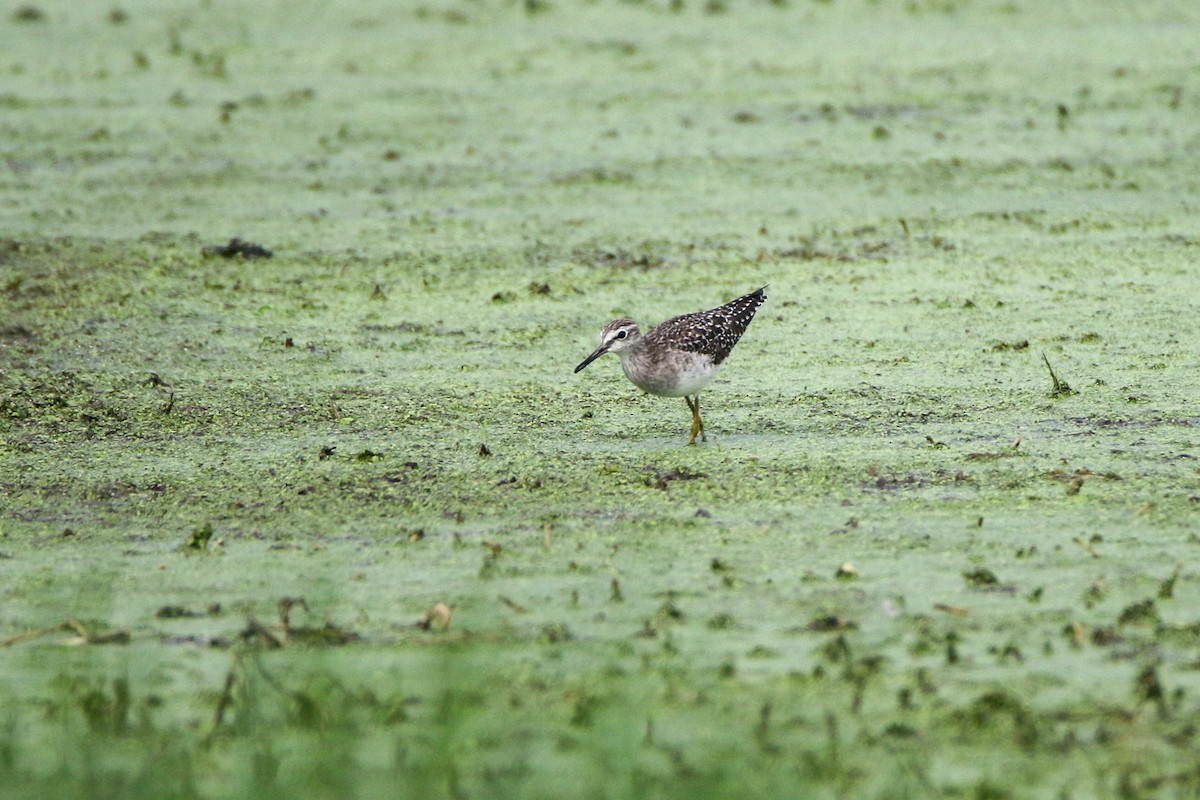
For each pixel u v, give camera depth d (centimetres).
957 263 1981
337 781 863
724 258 2038
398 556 1179
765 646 1015
